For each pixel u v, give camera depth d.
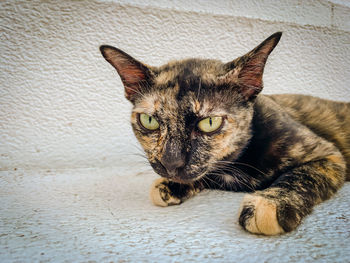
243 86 0.20
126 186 0.25
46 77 0.31
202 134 0.19
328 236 0.15
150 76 0.21
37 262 0.13
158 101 0.20
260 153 0.21
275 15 0.37
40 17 0.30
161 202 0.20
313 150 0.21
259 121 0.22
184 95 0.19
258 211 0.15
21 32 0.30
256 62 0.19
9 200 0.21
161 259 0.13
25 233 0.15
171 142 0.19
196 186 0.22
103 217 0.18
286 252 0.13
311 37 0.39
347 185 0.23
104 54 0.21
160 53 0.34
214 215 0.18
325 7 0.39
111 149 0.34
